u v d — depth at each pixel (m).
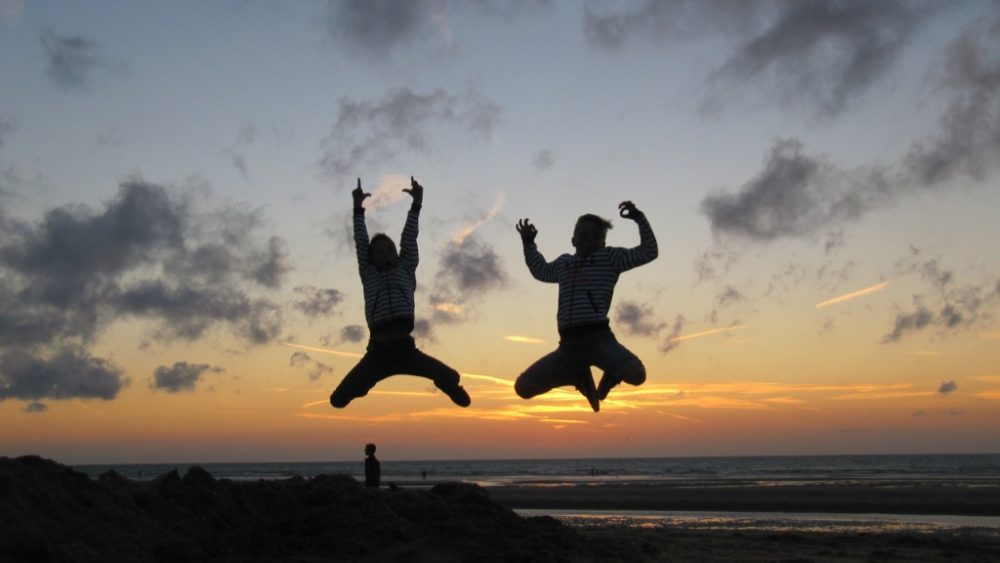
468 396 8.71
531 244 8.86
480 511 11.60
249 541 9.86
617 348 7.95
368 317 8.67
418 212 9.16
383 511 10.76
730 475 77.19
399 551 9.91
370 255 8.89
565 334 8.15
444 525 10.84
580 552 11.17
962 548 14.80
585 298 8.12
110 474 9.81
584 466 168.88
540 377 8.29
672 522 24.11
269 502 10.92
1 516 7.80
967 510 28.14
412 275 8.89
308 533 10.22
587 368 8.38
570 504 33.16
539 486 50.94
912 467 108.19
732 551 13.34
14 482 8.35
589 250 8.38
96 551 8.15
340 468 172.75
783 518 25.86
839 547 14.59
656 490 41.38
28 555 7.57
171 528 9.38
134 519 9.08
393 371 8.68
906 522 23.89
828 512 28.33
